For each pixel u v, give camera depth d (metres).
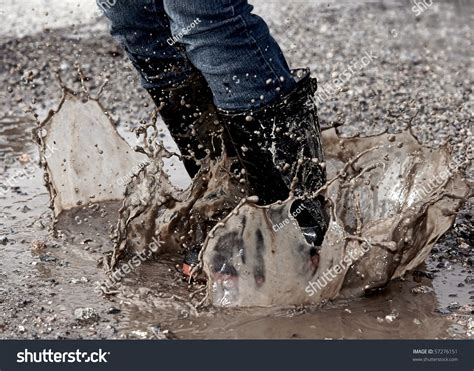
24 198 4.61
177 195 3.98
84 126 4.44
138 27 3.60
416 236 3.48
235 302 3.31
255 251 3.31
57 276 3.65
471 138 5.46
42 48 7.96
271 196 3.45
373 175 4.07
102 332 3.16
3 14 9.01
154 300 3.40
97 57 7.80
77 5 9.41
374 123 5.93
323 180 3.51
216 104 3.34
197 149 3.84
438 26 8.84
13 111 6.39
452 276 3.59
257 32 3.19
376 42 8.32
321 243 3.45
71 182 4.40
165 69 3.71
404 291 3.45
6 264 3.77
